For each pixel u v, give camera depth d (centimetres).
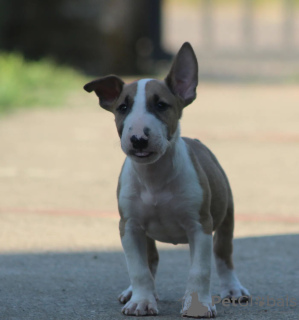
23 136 1984
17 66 2964
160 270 909
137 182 730
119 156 1711
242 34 6406
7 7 3394
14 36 3422
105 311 740
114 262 941
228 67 4272
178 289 828
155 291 778
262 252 990
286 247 1014
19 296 791
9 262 932
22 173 1515
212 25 6944
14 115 2394
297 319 716
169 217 730
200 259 724
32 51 3419
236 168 1567
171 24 6850
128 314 725
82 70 3459
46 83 2912
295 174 1512
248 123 2206
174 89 729
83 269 906
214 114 2409
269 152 1750
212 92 3130
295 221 1157
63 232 1088
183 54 743
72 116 2388
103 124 2212
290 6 6738
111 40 3509
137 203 731
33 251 987
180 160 725
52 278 864
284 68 4219
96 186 1402
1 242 1029
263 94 3066
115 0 3522
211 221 739
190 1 8312
